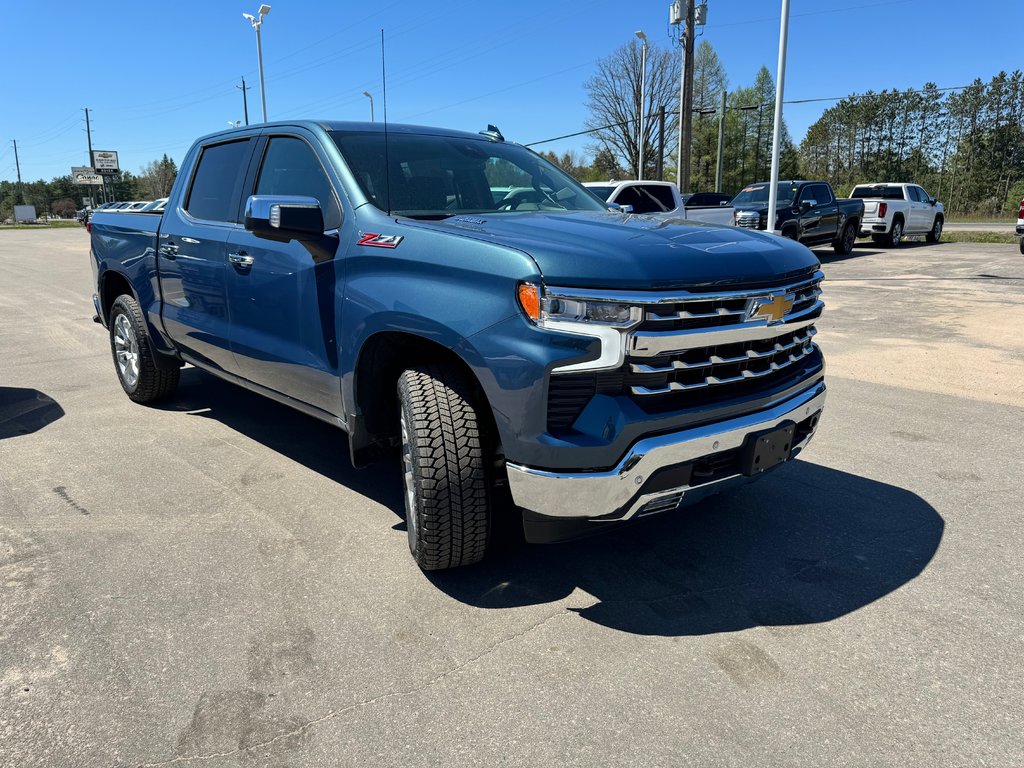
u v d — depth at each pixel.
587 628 2.81
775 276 2.88
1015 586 3.10
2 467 4.43
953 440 4.94
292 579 3.15
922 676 2.52
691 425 2.69
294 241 3.63
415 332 2.91
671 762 2.12
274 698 2.40
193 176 4.82
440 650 2.66
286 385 3.91
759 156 75.19
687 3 21.41
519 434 2.63
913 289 12.14
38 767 2.09
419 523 2.96
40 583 3.09
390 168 3.65
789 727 2.27
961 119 72.19
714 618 2.88
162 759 2.13
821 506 3.91
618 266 2.55
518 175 4.18
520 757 2.14
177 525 3.66
